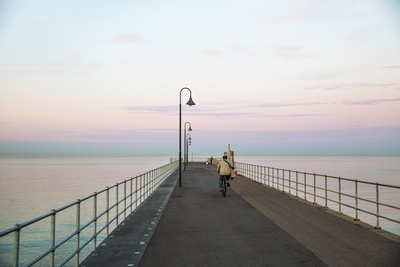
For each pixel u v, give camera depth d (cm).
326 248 888
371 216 4459
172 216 1382
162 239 999
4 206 5544
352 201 6278
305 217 1346
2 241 3041
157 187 2620
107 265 765
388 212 5019
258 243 946
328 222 1241
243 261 788
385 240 968
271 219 1307
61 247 2706
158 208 1588
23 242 2997
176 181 3206
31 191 7900
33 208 5328
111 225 3291
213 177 3756
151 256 831
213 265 762
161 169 3164
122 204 4794
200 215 1402
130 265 764
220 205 1692
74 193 7375
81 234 3027
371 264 755
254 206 1656
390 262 768
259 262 780
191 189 2484
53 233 627
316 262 773
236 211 1503
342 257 808
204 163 8719
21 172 17762
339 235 1033
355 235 1032
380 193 8169
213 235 1046
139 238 1010
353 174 14662
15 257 486
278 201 1838
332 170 18350
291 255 830
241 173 4609
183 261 791
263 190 2430
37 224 3888
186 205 1695
